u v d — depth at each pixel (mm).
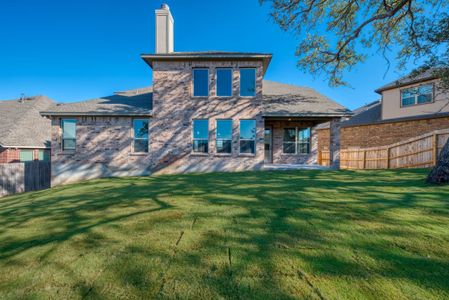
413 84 17438
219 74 13250
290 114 12883
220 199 5547
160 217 4367
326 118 13570
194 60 13102
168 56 12758
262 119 13000
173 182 8703
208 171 13000
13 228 4312
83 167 13000
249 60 13062
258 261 2695
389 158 13008
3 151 18000
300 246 3010
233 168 13023
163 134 13125
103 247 3230
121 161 13102
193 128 13219
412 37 10633
